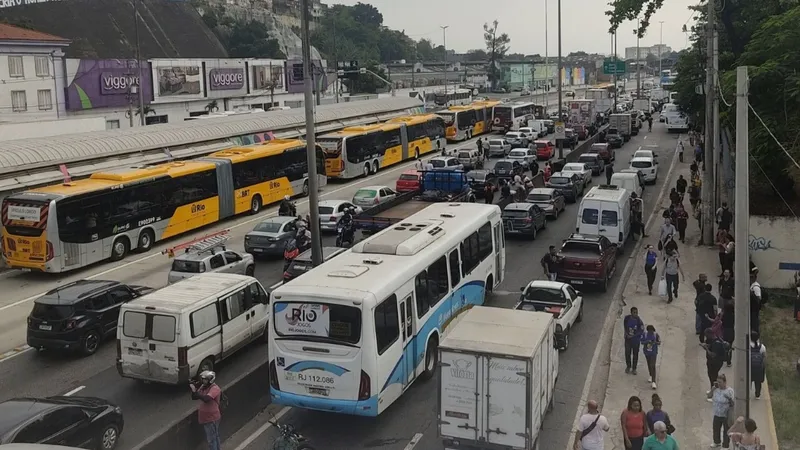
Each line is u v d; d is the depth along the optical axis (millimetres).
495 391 12469
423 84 142625
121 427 14078
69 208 27219
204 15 113250
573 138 69625
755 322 18750
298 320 14344
